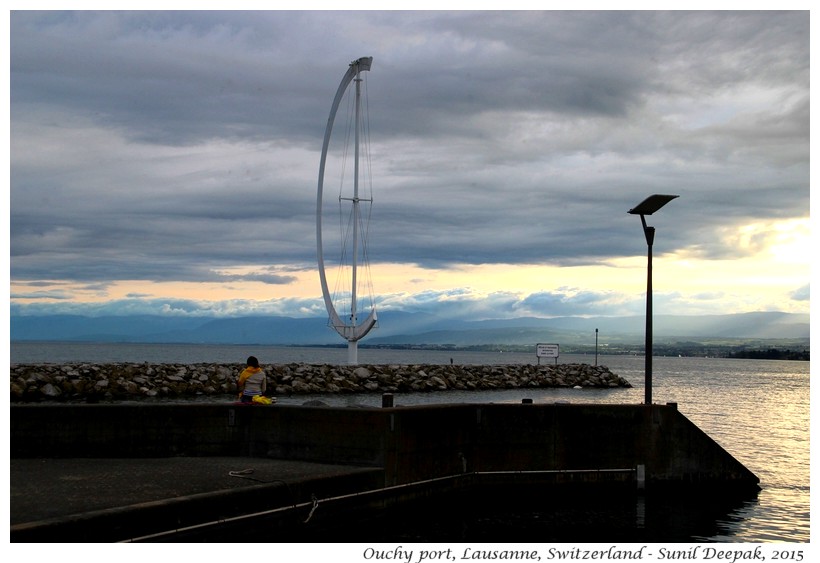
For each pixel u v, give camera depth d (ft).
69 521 38.24
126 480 50.80
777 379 435.94
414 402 173.68
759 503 66.69
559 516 60.80
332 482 52.65
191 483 49.67
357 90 245.45
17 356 490.49
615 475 68.59
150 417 62.08
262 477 51.93
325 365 228.02
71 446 60.95
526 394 216.33
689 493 69.77
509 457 66.28
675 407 70.13
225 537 45.09
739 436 117.29
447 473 62.44
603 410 68.74
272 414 61.87
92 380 182.39
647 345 71.51
